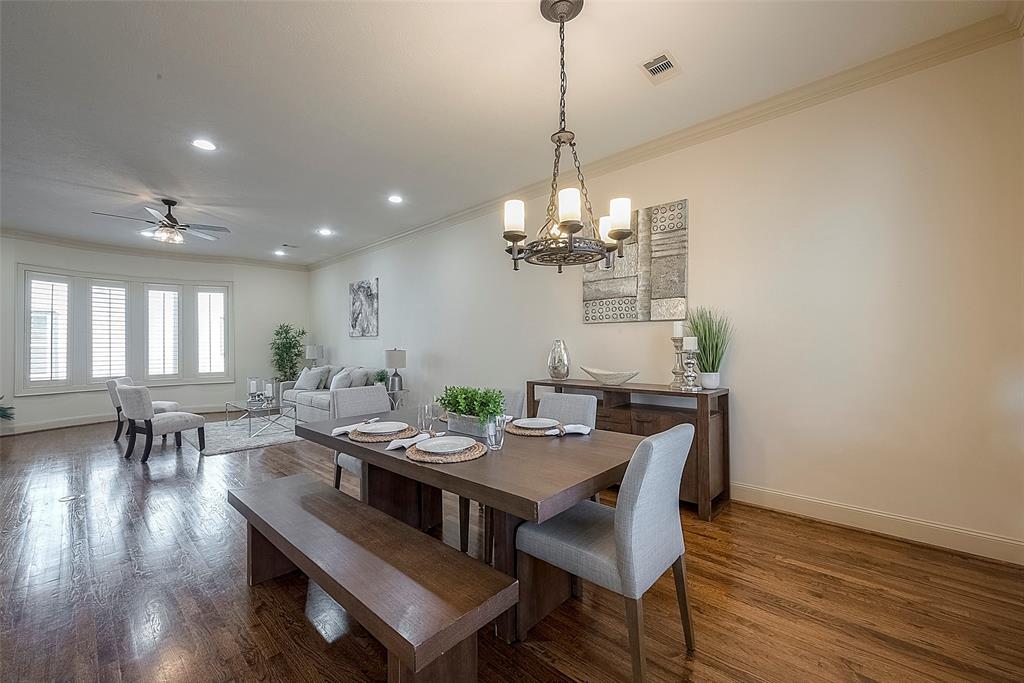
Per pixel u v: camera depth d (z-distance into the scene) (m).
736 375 3.15
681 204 3.37
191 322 7.46
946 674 1.55
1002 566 2.23
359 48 2.32
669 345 3.47
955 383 2.38
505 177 4.14
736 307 3.13
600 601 2.06
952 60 2.36
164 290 7.23
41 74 2.50
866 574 2.19
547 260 2.19
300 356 8.38
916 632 1.77
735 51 2.40
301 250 7.28
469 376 5.25
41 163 3.69
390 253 6.48
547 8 2.05
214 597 2.10
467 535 2.58
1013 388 2.24
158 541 2.70
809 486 2.86
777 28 2.22
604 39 2.28
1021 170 2.21
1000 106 2.25
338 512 2.06
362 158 3.69
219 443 5.26
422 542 1.75
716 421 3.05
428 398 2.37
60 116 2.96
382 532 1.84
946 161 2.39
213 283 7.66
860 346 2.66
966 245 2.35
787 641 1.73
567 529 1.74
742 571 2.24
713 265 3.23
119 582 2.23
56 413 6.18
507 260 4.77
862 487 2.67
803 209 2.85
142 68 2.46
